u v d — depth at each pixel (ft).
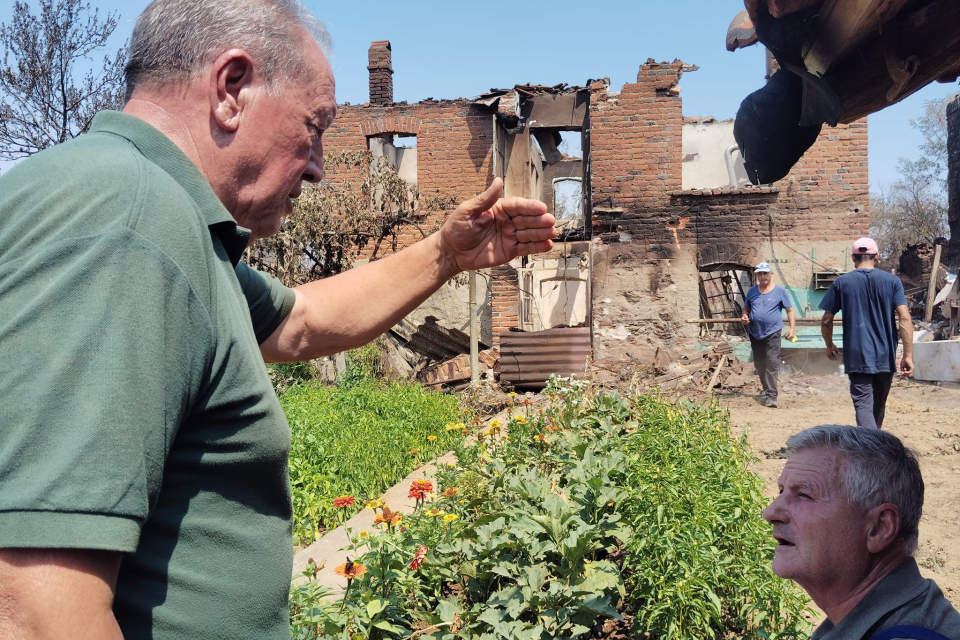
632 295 44.73
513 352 38.55
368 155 43.93
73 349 2.73
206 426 3.43
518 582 9.82
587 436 17.38
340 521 15.88
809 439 5.77
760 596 9.01
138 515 2.78
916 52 5.18
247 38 3.93
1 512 2.54
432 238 6.44
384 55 50.44
